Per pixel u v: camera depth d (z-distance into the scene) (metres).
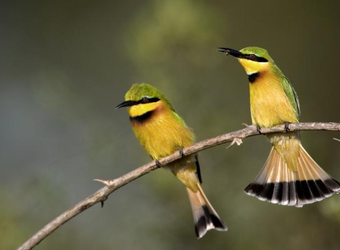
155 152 11.84
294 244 12.83
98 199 9.78
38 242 9.47
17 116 17.89
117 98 17.41
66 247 13.58
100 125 14.14
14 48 18.88
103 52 18.47
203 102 13.20
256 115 11.29
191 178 11.64
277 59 17.94
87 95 17.72
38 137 17.09
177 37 13.45
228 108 13.83
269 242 12.80
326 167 13.20
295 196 10.89
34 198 13.27
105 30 18.59
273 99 11.14
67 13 18.81
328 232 12.78
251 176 13.08
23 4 19.08
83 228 13.80
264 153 13.51
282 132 10.87
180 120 11.84
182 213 12.62
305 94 17.31
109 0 18.73
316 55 17.72
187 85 13.23
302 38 17.86
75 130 14.67
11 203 13.05
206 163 13.00
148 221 13.07
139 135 11.86
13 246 12.66
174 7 13.51
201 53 13.47
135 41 13.56
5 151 17.11
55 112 14.39
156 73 13.32
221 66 15.66
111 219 13.80
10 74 18.69
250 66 11.34
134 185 13.82
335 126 9.36
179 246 12.64
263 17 18.08
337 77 17.41
